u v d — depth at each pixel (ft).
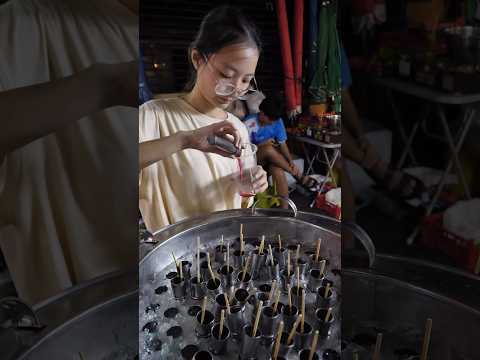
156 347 3.25
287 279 3.65
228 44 3.02
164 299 3.54
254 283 3.71
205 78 3.08
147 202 3.27
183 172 3.22
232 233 3.54
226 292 3.57
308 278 3.64
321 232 3.53
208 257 3.48
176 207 3.32
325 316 3.38
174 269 3.52
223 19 3.01
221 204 3.35
